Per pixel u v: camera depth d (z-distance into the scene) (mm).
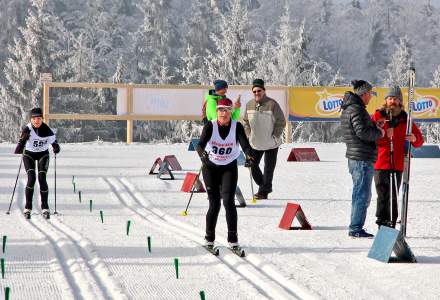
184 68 74438
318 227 9852
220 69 58344
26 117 56469
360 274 7141
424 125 55188
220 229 9539
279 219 10516
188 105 27828
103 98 59500
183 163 19453
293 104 28109
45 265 7418
